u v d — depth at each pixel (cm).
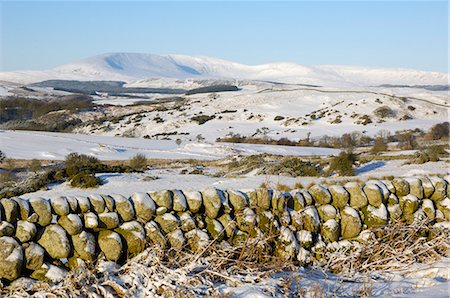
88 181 2773
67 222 592
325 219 724
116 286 544
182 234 646
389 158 3897
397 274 662
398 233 743
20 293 538
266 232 679
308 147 7356
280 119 11594
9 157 5534
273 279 592
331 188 744
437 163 3161
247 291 543
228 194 687
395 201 763
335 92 14825
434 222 779
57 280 568
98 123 12550
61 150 6228
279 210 699
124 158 5781
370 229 735
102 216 613
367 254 705
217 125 11319
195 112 13000
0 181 3603
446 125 8412
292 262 667
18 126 12162
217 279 587
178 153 6381
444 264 679
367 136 8775
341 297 564
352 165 3108
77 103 15550
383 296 573
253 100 13812
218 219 675
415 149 5606
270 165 3161
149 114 13138
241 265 627
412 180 780
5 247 552
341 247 716
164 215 647
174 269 581
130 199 648
